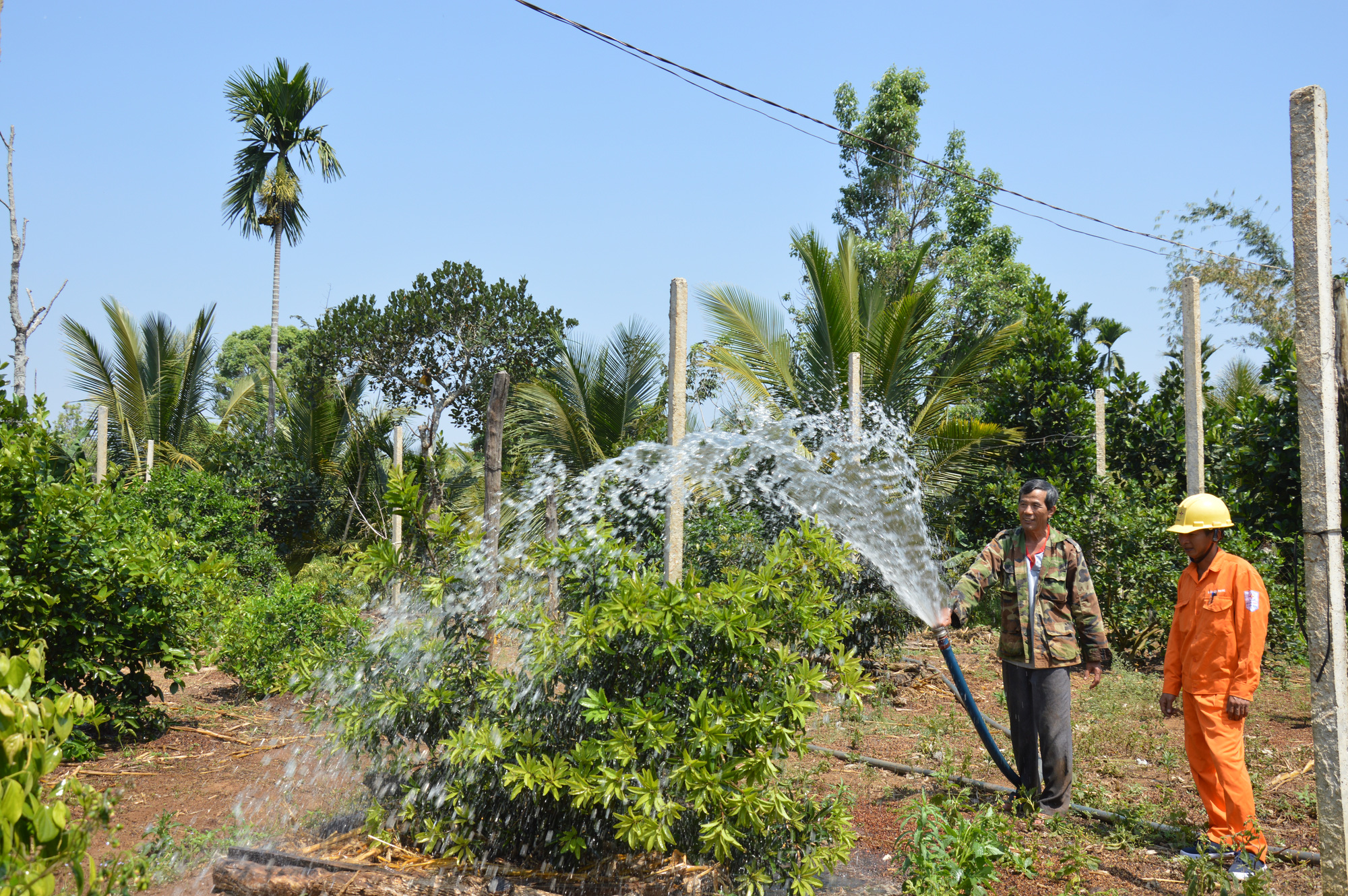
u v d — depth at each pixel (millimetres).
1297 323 3863
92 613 6445
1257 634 4215
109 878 2611
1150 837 4645
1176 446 13047
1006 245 22047
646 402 13156
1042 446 13781
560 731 3918
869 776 5680
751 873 3662
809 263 12008
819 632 3760
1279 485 8555
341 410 19141
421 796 4043
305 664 4250
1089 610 4977
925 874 3766
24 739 2154
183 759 6281
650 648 3748
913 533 10422
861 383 11500
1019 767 5168
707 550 8305
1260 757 5996
